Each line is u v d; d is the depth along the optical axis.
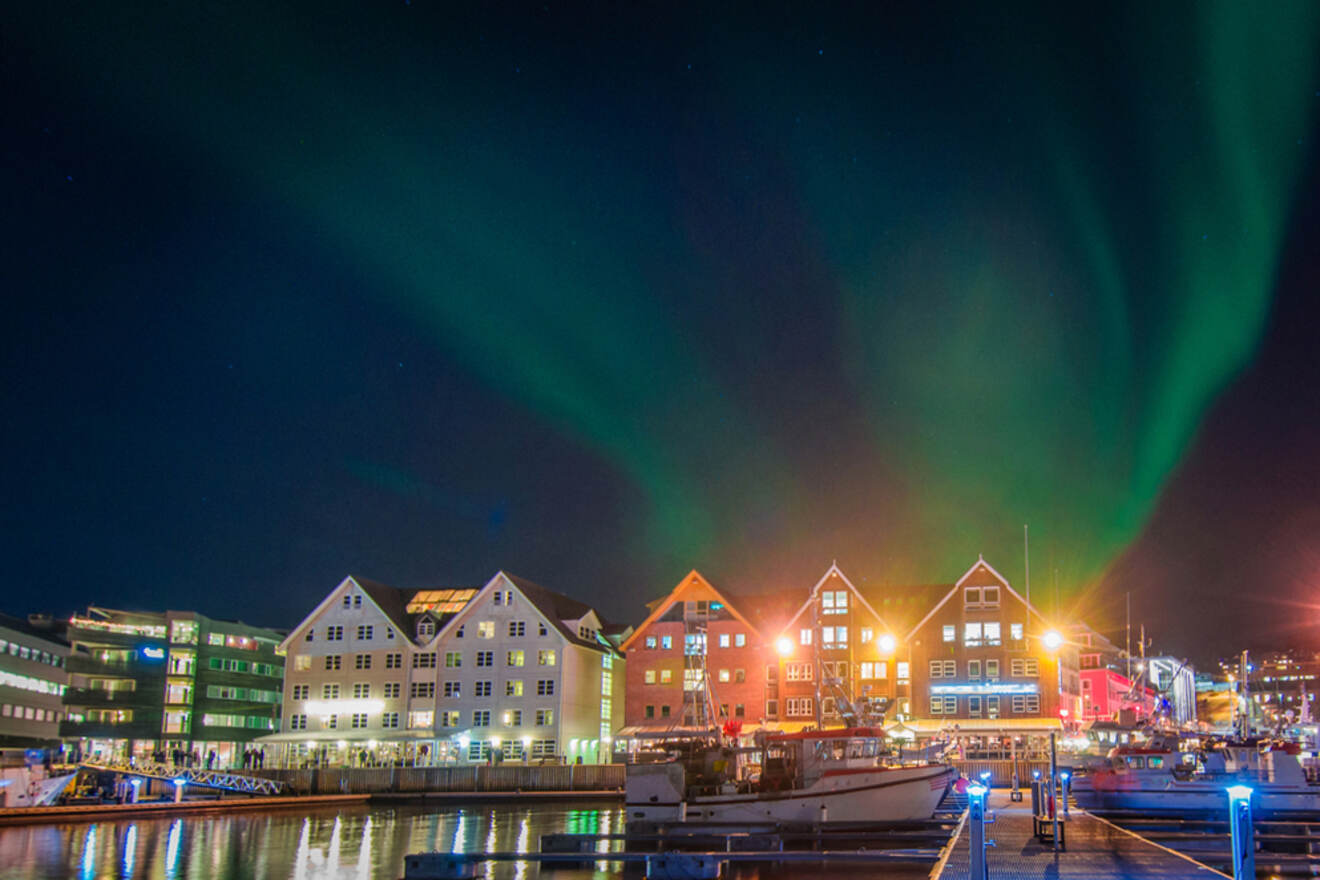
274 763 108.25
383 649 110.50
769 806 55.66
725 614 107.81
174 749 122.19
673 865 42.97
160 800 80.00
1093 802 58.16
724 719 104.56
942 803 66.88
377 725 108.75
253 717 131.88
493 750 105.44
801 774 57.25
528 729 105.62
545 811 82.75
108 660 122.31
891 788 58.47
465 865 42.88
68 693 119.56
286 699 111.56
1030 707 99.88
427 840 61.31
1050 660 100.62
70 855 54.31
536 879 46.78
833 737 57.94
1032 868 32.94
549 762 104.12
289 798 84.31
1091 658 121.88
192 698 125.38
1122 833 42.16
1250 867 19.69
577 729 108.31
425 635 111.62
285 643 112.94
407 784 93.56
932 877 31.33
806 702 103.31
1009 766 80.50
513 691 106.94
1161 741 70.12
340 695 110.44
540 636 107.81
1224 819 56.12
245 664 132.25
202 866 50.91
